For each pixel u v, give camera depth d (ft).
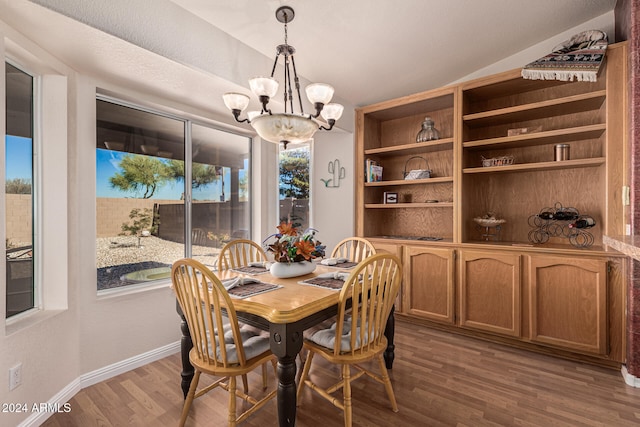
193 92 7.93
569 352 7.97
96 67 6.47
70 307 6.40
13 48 5.27
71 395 6.31
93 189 6.95
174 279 5.13
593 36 7.53
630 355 6.81
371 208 12.27
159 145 8.63
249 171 11.71
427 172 10.71
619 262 7.22
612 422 5.54
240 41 7.64
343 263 8.36
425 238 10.98
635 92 6.68
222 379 6.59
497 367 7.57
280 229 7.00
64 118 6.30
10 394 5.02
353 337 5.25
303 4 6.81
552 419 5.63
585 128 7.78
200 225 9.78
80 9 4.86
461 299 9.43
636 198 6.64
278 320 4.51
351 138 12.05
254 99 8.66
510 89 9.53
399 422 5.56
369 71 9.98
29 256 6.01
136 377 7.12
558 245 8.66
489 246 8.95
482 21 8.00
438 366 7.63
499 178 10.21
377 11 7.30
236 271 7.42
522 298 8.45
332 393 6.51
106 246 7.43
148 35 5.76
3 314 4.91
